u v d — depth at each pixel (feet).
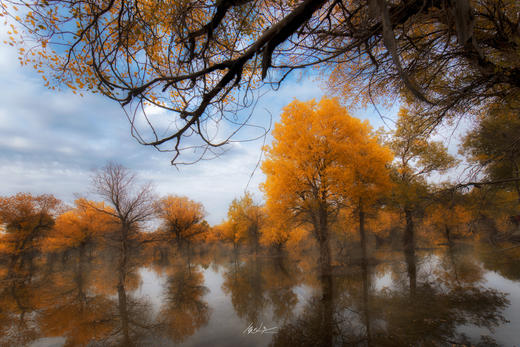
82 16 7.68
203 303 36.27
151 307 37.06
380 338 19.65
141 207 57.72
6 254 91.25
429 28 8.73
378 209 52.80
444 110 10.48
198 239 141.59
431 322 21.06
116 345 24.52
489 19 7.38
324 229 46.09
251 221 98.94
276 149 45.60
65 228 106.42
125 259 55.83
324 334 21.88
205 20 8.34
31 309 40.70
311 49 7.65
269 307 31.35
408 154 50.16
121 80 6.01
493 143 13.48
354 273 44.19
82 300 45.29
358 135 44.75
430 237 64.39
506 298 24.58
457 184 11.34
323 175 43.16
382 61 9.42
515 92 9.07
